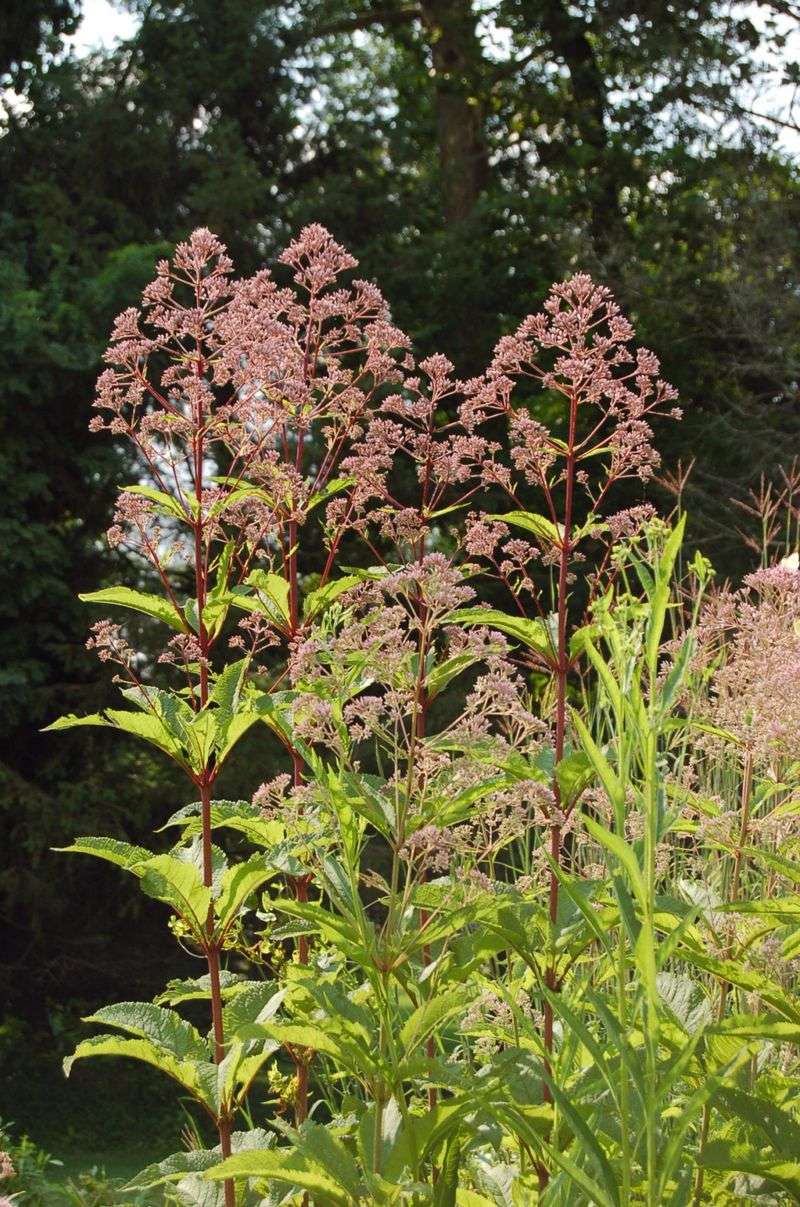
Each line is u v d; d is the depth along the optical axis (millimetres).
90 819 11836
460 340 13484
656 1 14727
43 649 12258
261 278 3434
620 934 2369
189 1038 2996
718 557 12125
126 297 11328
